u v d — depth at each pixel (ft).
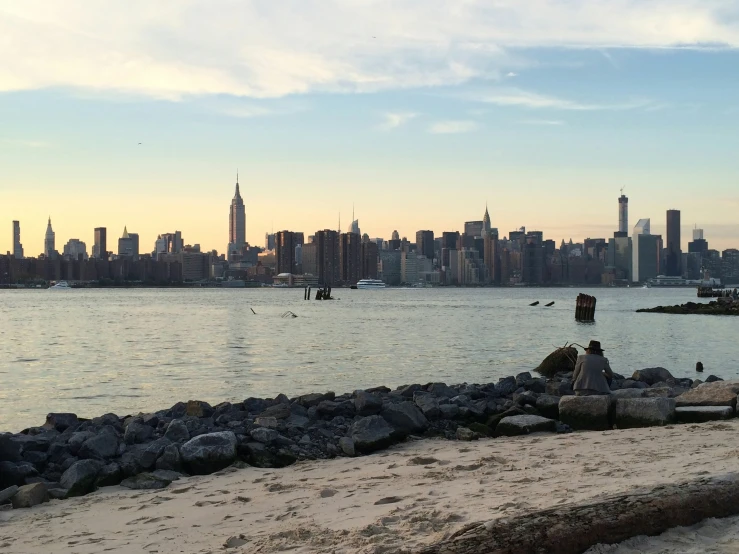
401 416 50.52
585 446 40.73
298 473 39.42
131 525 30.17
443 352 148.87
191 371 115.96
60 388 96.68
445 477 34.30
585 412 50.85
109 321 290.76
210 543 26.40
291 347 162.20
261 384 99.66
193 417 54.39
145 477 38.29
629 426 49.62
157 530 29.01
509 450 41.75
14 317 327.67
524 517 20.59
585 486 28.19
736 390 53.16
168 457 40.14
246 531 27.58
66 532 29.66
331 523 26.96
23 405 82.64
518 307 452.76
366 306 474.90
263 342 177.27
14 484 38.60
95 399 86.99
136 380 104.78
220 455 41.04
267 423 48.73
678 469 30.40
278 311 391.04
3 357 142.10
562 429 49.96
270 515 29.86
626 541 20.72
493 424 53.21
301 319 303.27
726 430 42.93
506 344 170.09
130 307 461.78
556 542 19.90
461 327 242.78
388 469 38.55
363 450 45.24
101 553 26.32
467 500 27.91
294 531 25.45
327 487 34.35
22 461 40.78
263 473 39.88
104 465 39.47
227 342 177.78
